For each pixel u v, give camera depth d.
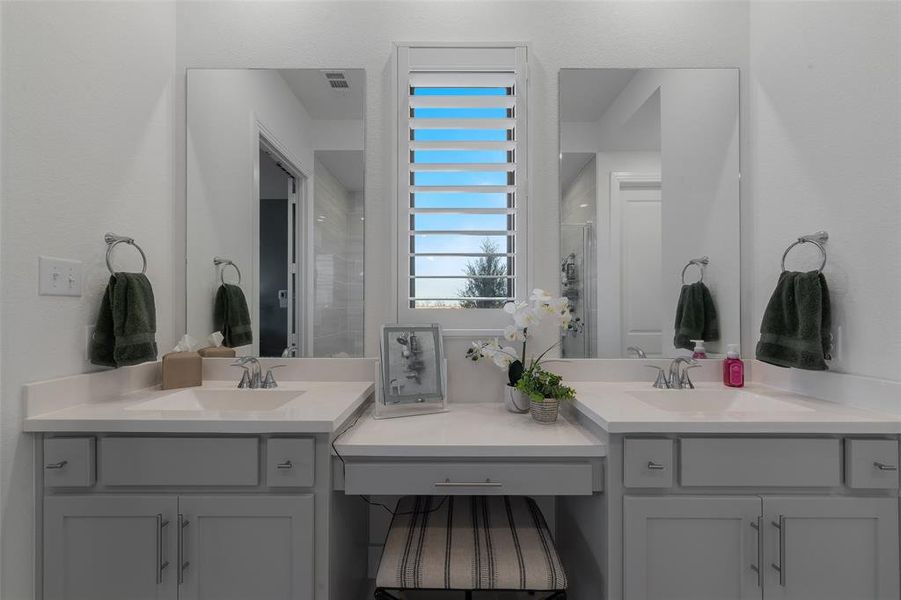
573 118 1.81
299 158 1.82
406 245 1.77
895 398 1.21
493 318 1.79
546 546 1.21
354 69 1.82
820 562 1.15
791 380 1.58
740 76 1.81
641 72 1.82
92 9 1.39
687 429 1.15
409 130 1.77
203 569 1.18
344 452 1.21
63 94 1.29
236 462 1.18
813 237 1.46
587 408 1.34
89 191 1.39
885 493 1.16
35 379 1.21
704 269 1.80
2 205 1.12
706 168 1.81
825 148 1.45
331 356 1.80
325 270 1.81
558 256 1.80
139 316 1.46
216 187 1.82
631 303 1.80
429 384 1.59
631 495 1.18
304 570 1.18
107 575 1.17
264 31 1.82
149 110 1.66
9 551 1.13
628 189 1.80
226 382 1.76
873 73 1.29
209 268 1.82
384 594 1.13
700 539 1.17
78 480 1.17
